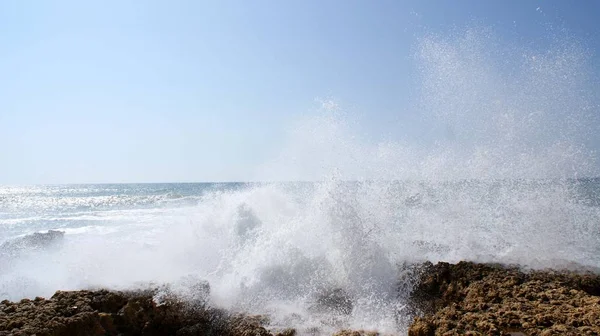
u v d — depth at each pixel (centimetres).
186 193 4400
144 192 5162
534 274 540
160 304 521
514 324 411
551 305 445
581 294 467
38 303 483
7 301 495
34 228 1530
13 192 6575
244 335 478
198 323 520
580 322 395
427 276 567
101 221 1683
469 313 448
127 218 1755
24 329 404
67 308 469
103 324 464
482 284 514
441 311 476
